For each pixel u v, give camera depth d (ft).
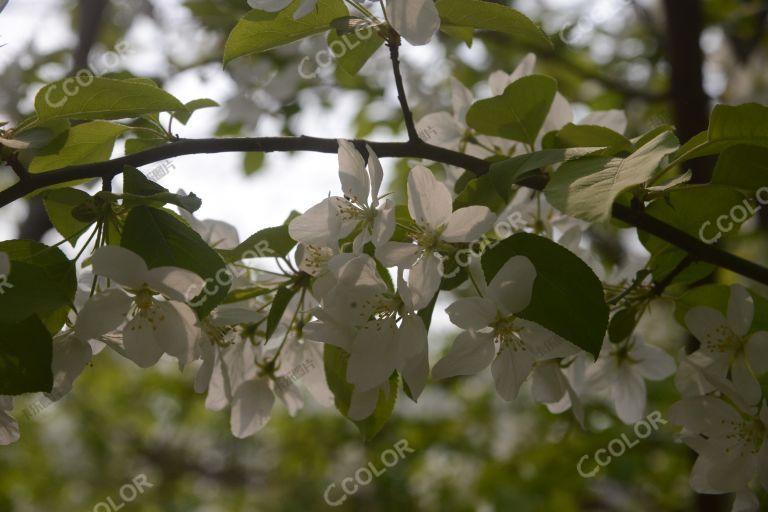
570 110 2.24
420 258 1.88
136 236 1.84
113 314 1.84
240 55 2.01
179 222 1.85
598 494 4.98
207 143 1.98
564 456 4.37
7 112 3.62
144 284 1.82
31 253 1.87
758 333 1.99
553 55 4.02
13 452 7.55
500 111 2.13
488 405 5.43
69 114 1.95
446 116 2.34
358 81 3.94
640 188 1.92
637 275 2.02
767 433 1.97
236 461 8.41
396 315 1.90
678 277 2.07
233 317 1.96
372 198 1.91
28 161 2.10
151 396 8.13
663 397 4.37
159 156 1.97
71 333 1.91
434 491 5.59
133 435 8.26
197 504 8.06
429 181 1.88
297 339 2.10
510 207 2.24
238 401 2.10
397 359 1.89
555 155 1.89
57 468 7.84
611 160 1.85
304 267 1.96
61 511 7.79
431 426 5.46
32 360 1.80
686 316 2.02
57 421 8.03
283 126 3.81
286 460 6.56
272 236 2.00
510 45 4.00
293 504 6.98
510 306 1.82
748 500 2.03
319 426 6.37
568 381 2.13
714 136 1.91
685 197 2.00
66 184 2.05
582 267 1.84
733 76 4.74
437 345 5.62
